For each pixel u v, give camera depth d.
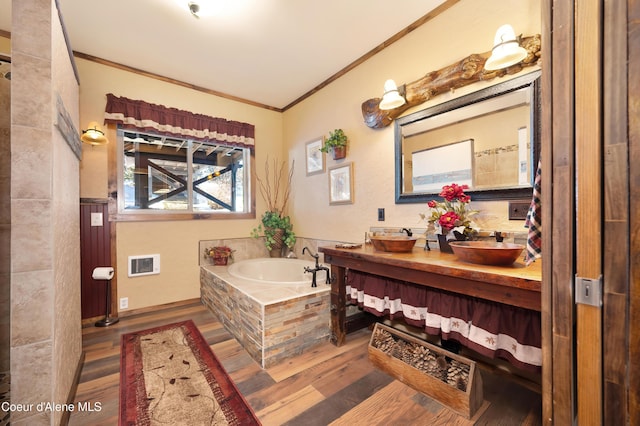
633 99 0.68
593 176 0.74
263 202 3.79
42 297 1.16
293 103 3.72
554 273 0.82
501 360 1.81
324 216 3.21
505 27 1.47
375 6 2.04
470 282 1.34
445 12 2.02
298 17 2.13
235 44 2.48
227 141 3.43
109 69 2.74
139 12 2.06
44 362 1.16
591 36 0.73
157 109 2.95
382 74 2.49
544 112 0.84
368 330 2.48
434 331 1.67
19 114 1.12
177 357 2.00
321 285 2.40
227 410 1.46
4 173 1.52
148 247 2.95
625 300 0.70
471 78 1.83
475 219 1.86
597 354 0.74
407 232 2.16
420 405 1.50
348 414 1.43
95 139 2.45
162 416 1.41
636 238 0.68
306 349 2.10
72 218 1.76
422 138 2.17
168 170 3.20
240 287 2.31
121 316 2.78
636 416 0.69
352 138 2.82
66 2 1.94
